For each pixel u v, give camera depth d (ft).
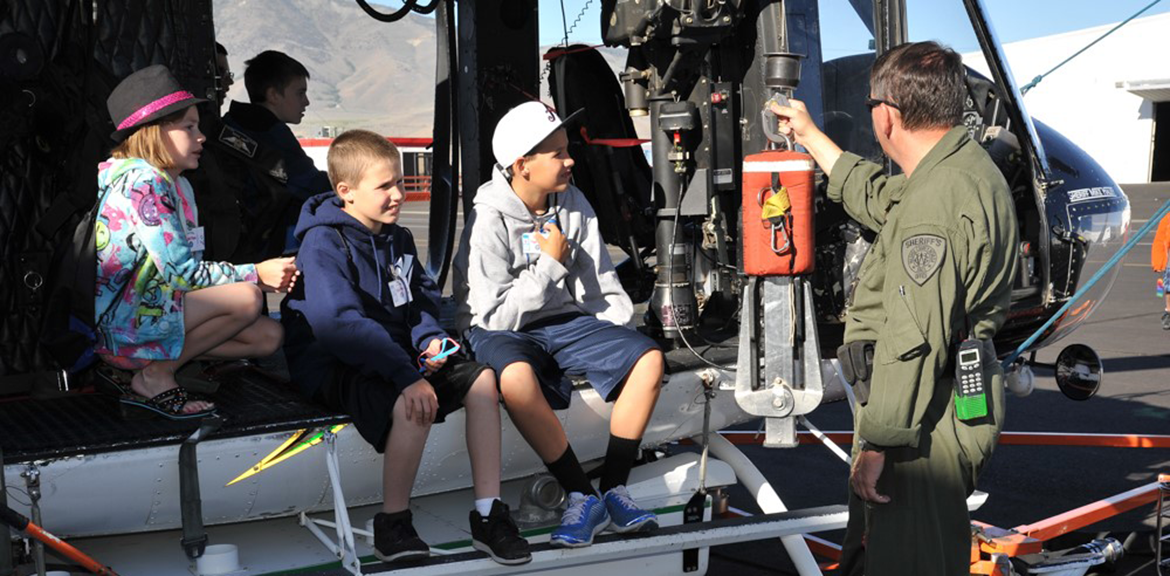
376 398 9.23
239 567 9.36
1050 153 14.30
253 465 9.18
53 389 10.62
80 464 8.56
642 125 13.32
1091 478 16.61
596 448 10.90
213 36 11.71
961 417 8.11
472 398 9.55
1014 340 13.46
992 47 12.81
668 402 10.94
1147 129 104.68
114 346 9.43
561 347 10.58
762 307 9.93
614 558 9.75
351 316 9.38
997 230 7.92
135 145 9.53
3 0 10.41
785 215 9.52
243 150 12.13
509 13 14.61
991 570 10.97
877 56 12.21
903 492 8.39
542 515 10.37
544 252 10.45
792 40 11.62
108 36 10.91
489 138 14.62
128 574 9.21
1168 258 30.07
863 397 8.54
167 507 9.07
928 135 8.31
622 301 11.13
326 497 9.70
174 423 9.33
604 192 12.82
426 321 10.06
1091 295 14.26
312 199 10.14
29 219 10.82
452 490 10.92
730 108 11.54
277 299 31.32
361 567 8.98
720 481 11.26
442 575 9.07
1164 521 13.19
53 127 10.57
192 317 9.68
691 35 10.82
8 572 8.29
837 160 9.44
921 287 7.77
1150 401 21.57
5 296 10.73
